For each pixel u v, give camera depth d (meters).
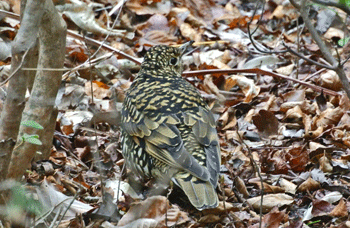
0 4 15.48
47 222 8.40
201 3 17.75
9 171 8.70
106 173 10.50
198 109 9.27
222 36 17.02
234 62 15.51
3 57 14.23
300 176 10.26
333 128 11.84
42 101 9.20
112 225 8.52
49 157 10.44
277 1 18.23
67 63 14.15
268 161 10.61
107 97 13.45
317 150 10.80
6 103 6.83
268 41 16.86
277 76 13.49
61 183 9.80
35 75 9.61
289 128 12.38
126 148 9.61
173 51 10.60
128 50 15.69
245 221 8.98
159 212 8.69
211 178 8.30
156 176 9.16
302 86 14.05
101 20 16.53
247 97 13.60
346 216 8.99
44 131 9.42
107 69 14.41
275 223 8.70
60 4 16.06
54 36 8.87
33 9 6.45
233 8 18.06
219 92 13.83
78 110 12.76
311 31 6.00
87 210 8.73
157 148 8.75
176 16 17.33
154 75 10.30
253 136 12.09
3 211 7.38
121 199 9.42
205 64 15.00
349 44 15.49
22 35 6.48
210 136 9.01
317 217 9.09
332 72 13.91
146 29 16.92
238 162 10.89
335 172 10.52
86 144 11.34
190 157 8.45
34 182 9.58
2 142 6.96
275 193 9.86
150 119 9.05
